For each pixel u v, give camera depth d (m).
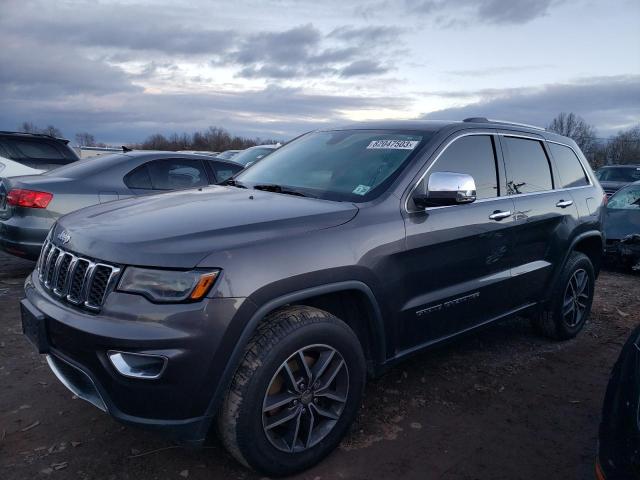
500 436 3.18
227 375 2.40
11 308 5.12
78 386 2.61
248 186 3.77
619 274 7.79
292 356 2.60
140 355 2.28
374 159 3.53
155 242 2.44
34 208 5.62
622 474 2.05
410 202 3.24
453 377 3.95
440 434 3.17
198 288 2.33
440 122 3.88
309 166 3.76
